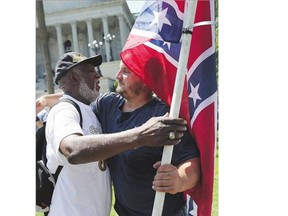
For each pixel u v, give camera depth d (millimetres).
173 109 1921
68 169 2281
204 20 2139
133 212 2350
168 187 1950
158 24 2043
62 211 2285
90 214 2303
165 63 2258
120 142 1933
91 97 2492
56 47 26297
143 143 1902
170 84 2256
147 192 2283
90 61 2498
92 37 24953
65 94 2453
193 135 2229
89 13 24547
